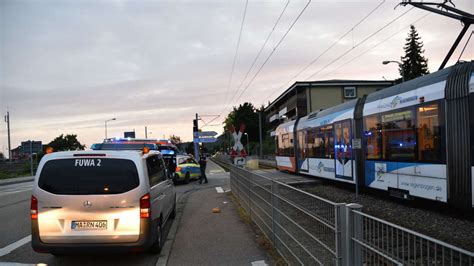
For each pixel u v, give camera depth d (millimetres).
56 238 6148
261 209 8414
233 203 13297
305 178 21391
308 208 5016
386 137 12281
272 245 7133
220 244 7625
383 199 13219
